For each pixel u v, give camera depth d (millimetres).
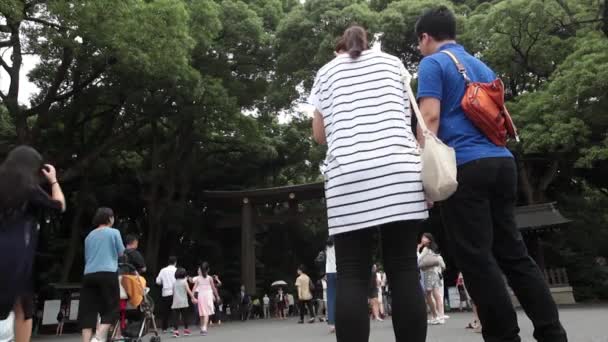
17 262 3002
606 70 13023
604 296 18766
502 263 2752
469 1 22484
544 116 15109
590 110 14555
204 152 24484
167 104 19328
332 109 2359
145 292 7148
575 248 20219
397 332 2139
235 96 21203
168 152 23109
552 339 2604
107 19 13234
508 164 2678
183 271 11562
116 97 18219
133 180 24391
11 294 2979
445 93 2768
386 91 2312
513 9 15852
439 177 2199
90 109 19047
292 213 21266
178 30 14281
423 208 2197
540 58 17438
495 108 2693
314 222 28156
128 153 24031
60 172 19484
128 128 19656
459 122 2709
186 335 11266
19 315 3275
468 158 2621
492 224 2701
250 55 22531
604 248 20109
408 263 2193
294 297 25016
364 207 2146
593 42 15008
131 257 6945
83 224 23375
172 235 25047
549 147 15273
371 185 2158
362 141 2223
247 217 21234
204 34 17672
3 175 3064
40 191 3176
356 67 2393
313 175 29422
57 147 19297
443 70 2764
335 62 2463
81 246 22594
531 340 5074
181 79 17094
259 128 22250
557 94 14922
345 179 2193
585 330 6172
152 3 13836
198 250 25656
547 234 18594
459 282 15492
